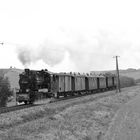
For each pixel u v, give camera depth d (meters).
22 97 27.30
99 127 17.36
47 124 16.03
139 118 22.06
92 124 17.98
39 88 28.84
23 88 27.58
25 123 16.81
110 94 49.88
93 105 28.61
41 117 19.89
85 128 16.27
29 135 13.13
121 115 24.00
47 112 21.75
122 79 102.06
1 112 21.16
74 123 17.31
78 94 46.69
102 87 61.31
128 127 17.75
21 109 22.52
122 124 18.97
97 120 19.94
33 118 19.19
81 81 47.16
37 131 14.13
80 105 27.69
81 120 18.75
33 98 27.66
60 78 36.09
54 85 32.88
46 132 13.97
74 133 14.45
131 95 51.38
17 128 14.64
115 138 14.33
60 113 20.89
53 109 23.12
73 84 42.97
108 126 18.16
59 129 14.86
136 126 18.12
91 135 14.50
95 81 56.03
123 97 44.91
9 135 12.91
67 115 20.33
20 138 12.42
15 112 20.20
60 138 13.02
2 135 12.94
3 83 45.25
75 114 21.25
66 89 38.91
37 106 24.56
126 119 21.47
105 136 14.80
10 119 17.20
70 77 41.53
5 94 44.72
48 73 30.48
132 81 121.56
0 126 15.31
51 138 12.79
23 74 28.05
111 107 30.08
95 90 57.34
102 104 31.16
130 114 24.81
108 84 67.62
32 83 27.69
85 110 24.16
